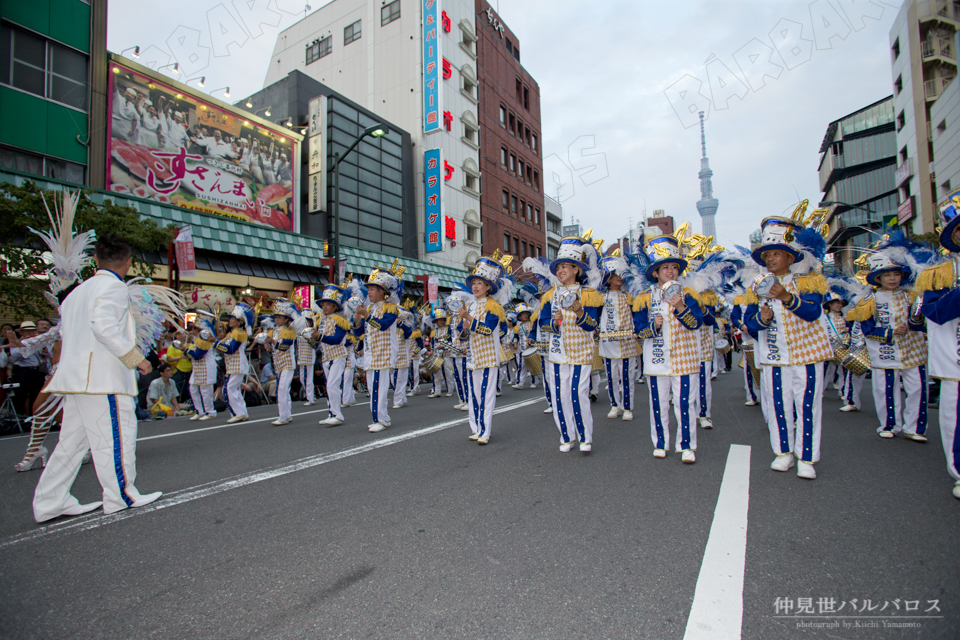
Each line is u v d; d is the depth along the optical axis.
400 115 26.47
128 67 14.23
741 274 4.40
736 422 6.53
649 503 3.41
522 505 3.44
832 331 7.07
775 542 2.75
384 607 2.19
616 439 5.61
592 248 5.09
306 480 4.18
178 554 2.79
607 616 2.08
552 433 6.04
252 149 17.58
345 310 7.08
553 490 3.75
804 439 3.94
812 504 3.32
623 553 2.66
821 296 3.92
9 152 12.30
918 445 5.09
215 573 2.55
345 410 9.16
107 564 2.69
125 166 14.15
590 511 3.29
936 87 23.41
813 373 3.94
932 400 7.89
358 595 2.29
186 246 11.71
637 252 6.00
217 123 16.48
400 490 3.84
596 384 9.16
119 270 3.70
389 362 6.53
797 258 3.98
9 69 12.27
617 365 7.13
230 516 3.38
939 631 1.88
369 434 6.26
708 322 6.10
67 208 4.29
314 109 20.27
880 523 2.97
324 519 3.27
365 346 6.59
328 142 20.50
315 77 29.84
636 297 4.72
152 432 7.30
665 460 4.57
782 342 4.07
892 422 5.48
